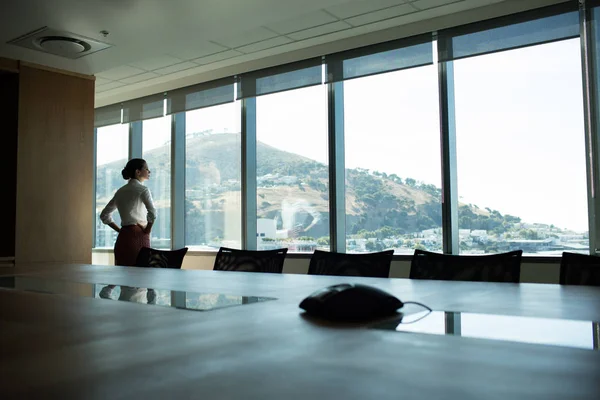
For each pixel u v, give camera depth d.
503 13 4.43
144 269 2.75
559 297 1.53
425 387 0.64
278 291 1.76
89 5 3.54
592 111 4.05
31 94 4.91
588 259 2.04
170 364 0.78
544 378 0.68
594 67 4.05
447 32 4.75
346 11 4.47
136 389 0.65
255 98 6.34
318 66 5.54
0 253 4.80
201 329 1.07
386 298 1.20
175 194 6.97
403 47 5.00
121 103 7.42
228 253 2.95
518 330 1.03
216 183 6.68
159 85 6.89
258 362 0.78
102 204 8.02
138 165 4.83
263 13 3.73
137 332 1.04
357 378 0.69
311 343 0.92
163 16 3.75
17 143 4.80
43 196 4.97
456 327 1.06
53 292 1.73
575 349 0.85
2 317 1.23
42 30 4.02
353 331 1.03
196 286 1.92
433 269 2.33
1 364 0.79
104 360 0.81
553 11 4.25
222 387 0.65
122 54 4.63
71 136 5.20
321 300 1.20
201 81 6.47
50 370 0.75
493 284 1.90
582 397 0.60
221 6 3.59
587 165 4.16
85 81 5.34
